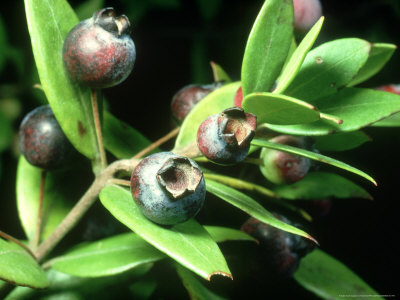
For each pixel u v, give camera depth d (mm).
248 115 63
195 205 62
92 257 78
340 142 89
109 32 70
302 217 98
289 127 74
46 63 73
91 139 77
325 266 102
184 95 92
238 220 93
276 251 85
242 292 94
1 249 72
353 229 188
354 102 74
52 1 74
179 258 59
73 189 94
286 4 68
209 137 63
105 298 90
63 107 74
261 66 70
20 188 93
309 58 75
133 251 77
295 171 83
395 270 182
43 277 73
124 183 72
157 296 91
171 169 62
